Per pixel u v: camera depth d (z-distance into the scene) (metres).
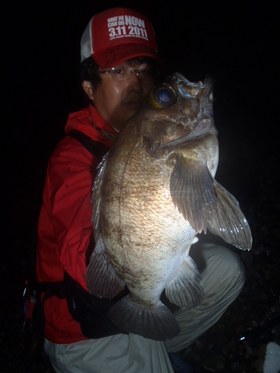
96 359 0.81
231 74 4.33
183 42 5.27
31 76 4.92
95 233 0.57
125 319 0.59
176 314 0.95
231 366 1.16
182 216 0.54
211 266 0.95
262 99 3.64
